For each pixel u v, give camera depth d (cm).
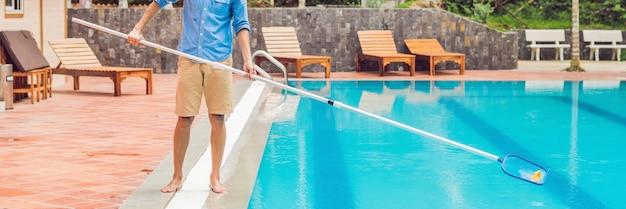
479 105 1281
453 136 959
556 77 1772
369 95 1424
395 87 1579
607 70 1981
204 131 889
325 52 1916
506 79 1706
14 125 963
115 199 570
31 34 1283
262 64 1886
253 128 960
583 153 853
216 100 580
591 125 1069
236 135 898
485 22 2392
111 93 1385
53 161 723
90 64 1430
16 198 571
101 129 938
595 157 828
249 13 1884
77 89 1438
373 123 1051
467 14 2500
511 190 661
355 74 1853
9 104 1124
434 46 1922
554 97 1404
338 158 799
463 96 1414
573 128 1039
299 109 1187
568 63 2228
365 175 716
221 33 581
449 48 1962
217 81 577
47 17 1435
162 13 1847
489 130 1012
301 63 1712
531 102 1330
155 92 1410
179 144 589
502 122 1089
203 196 585
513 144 909
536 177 563
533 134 986
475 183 687
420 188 664
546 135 978
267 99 1301
